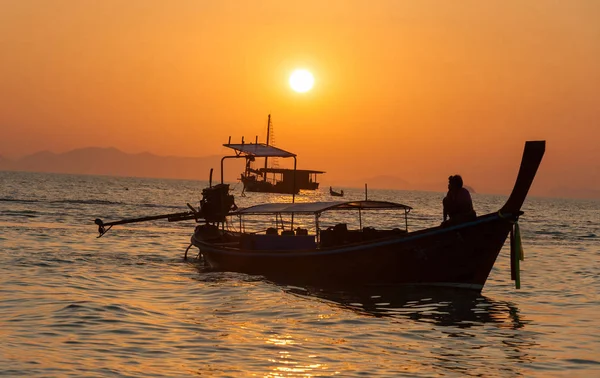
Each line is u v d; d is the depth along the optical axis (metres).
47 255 25.00
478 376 10.41
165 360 10.74
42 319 13.42
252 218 53.78
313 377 10.05
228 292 17.73
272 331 13.06
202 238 25.14
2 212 48.09
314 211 20.25
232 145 26.03
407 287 19.14
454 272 18.58
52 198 76.31
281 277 21.02
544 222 66.12
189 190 150.12
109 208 61.22
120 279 19.88
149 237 34.84
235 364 10.62
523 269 25.12
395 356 11.48
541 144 17.02
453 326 14.27
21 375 9.62
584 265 26.83
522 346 12.48
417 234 18.58
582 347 12.46
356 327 13.80
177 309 15.17
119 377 9.73
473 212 18.48
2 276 19.23
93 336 12.15
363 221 58.06
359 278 19.61
